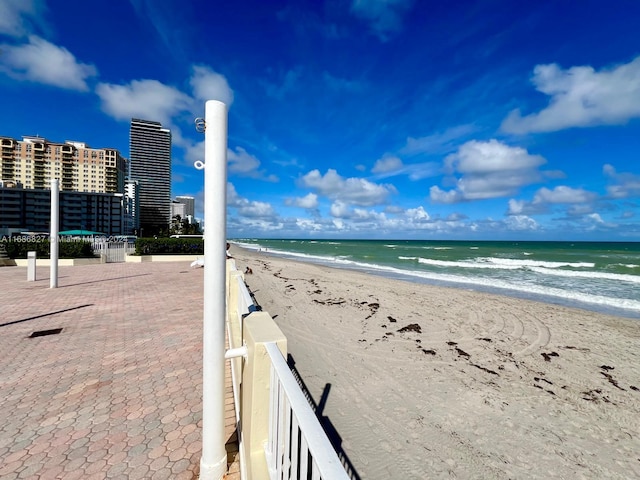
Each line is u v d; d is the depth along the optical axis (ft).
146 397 11.75
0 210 231.09
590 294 45.55
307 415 3.58
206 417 7.09
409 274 68.03
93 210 263.29
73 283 35.70
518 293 46.47
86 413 10.68
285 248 207.62
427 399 15.79
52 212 32.30
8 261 52.75
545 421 14.30
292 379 4.40
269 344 5.44
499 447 12.46
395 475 10.87
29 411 10.70
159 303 26.32
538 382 18.06
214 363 6.86
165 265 56.29
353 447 12.17
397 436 12.89
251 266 73.26
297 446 3.95
